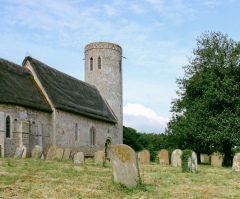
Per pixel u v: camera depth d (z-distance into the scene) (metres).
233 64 22.52
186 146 29.94
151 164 21.25
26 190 8.47
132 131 64.31
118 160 9.91
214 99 21.45
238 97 21.17
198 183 11.09
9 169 11.93
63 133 25.27
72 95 29.25
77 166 15.02
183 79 25.61
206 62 24.41
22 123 20.81
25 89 22.83
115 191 9.09
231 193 9.09
